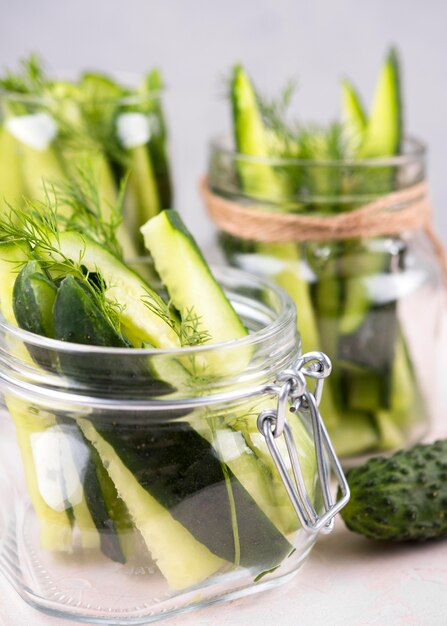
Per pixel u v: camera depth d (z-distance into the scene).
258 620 0.53
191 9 1.13
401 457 0.57
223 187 0.66
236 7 1.13
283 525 0.53
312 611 0.54
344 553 0.58
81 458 0.51
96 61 1.14
